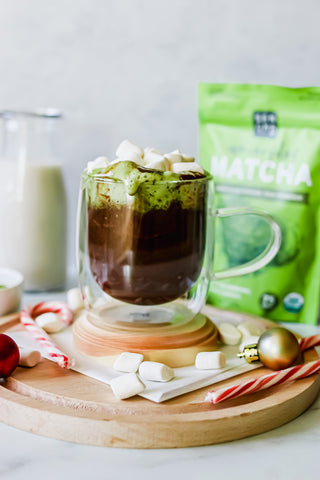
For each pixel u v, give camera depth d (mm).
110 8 772
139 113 790
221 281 710
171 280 578
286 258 685
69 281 804
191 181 569
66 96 801
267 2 739
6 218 739
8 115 735
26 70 802
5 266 748
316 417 551
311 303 687
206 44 760
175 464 497
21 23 790
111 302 620
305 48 742
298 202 676
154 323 596
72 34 785
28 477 483
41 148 750
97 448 511
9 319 658
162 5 761
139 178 555
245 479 485
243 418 519
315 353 607
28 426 524
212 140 703
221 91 694
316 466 497
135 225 562
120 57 781
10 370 557
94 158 810
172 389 542
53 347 584
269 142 681
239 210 614
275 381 551
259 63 753
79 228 614
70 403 538
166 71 774
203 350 590
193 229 581
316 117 664
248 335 622
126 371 566
